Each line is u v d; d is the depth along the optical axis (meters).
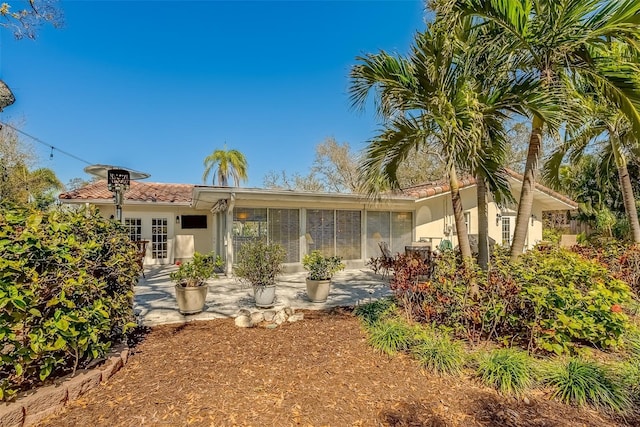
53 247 2.78
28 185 14.70
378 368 3.57
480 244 5.16
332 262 6.73
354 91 5.14
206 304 6.39
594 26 3.89
